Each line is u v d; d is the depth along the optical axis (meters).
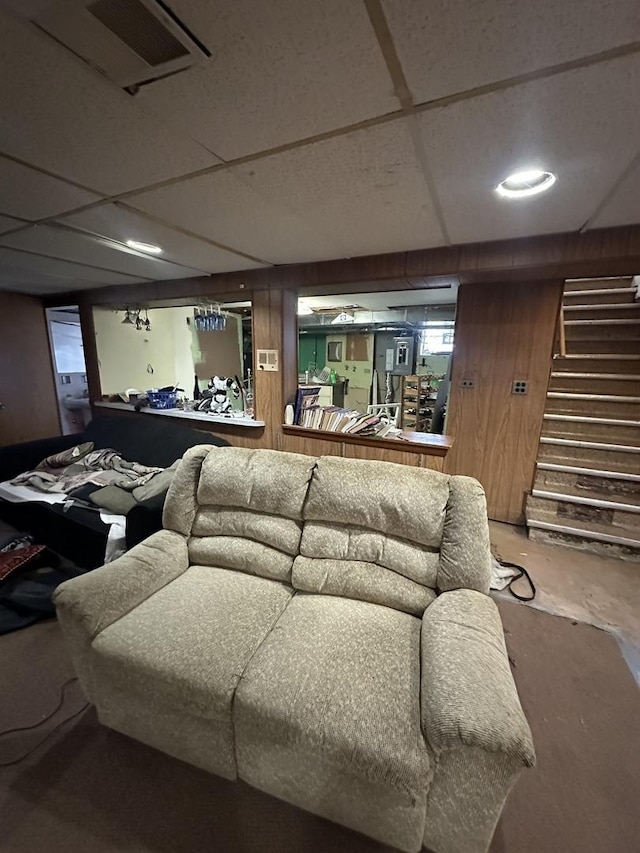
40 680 1.57
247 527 1.70
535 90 0.90
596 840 1.05
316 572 1.53
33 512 2.50
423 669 1.11
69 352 4.73
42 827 1.08
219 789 1.18
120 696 1.23
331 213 1.72
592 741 1.33
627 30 0.72
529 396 2.74
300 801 1.06
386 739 0.94
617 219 1.77
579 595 2.13
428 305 4.94
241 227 1.91
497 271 2.25
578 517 2.69
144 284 3.49
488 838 0.92
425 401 5.77
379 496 1.51
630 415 2.90
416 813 0.93
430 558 1.43
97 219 1.80
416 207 1.64
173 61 0.81
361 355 6.95
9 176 1.37
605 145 1.13
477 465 2.97
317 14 0.70
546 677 1.60
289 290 2.94
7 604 1.93
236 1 0.67
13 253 2.42
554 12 0.69
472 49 0.78
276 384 3.05
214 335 5.15
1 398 3.97
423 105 0.97
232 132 1.09
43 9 0.68
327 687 1.08
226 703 1.07
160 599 1.47
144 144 1.16
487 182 1.39
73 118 1.02
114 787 1.18
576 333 3.20
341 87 0.90
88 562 2.26
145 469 2.79
